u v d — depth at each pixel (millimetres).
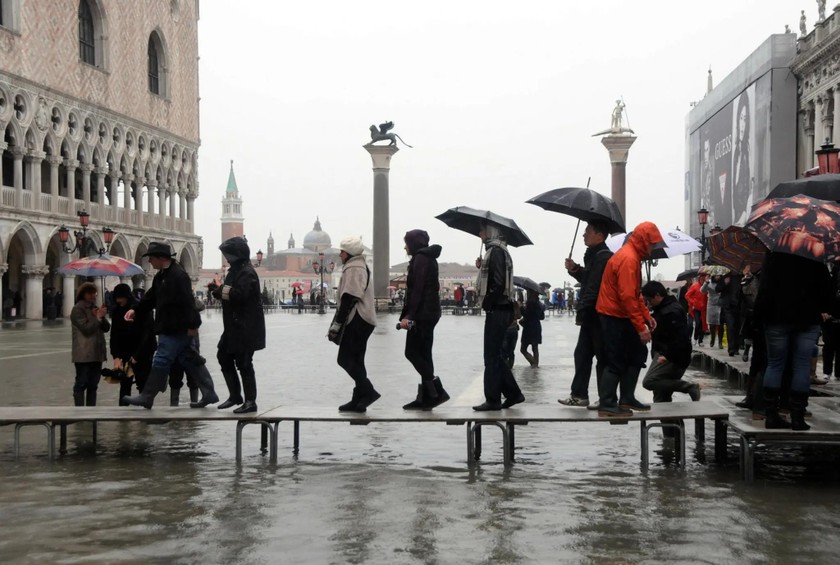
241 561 7359
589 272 12391
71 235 64938
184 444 12867
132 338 14914
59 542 7875
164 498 9461
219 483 10203
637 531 8172
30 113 59250
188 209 88188
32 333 42719
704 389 19281
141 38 75750
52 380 21344
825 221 10289
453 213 12633
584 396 13125
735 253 15703
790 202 10711
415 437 13383
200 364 12953
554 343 35938
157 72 81250
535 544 7793
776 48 64500
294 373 23047
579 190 12445
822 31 59188
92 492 9742
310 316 75375
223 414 11797
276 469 11008
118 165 72188
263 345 12156
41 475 10648
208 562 7340
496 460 11602
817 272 10484
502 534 8086
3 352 30156
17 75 57531
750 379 13156
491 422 11344
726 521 8508
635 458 11727
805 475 10641
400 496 9539
